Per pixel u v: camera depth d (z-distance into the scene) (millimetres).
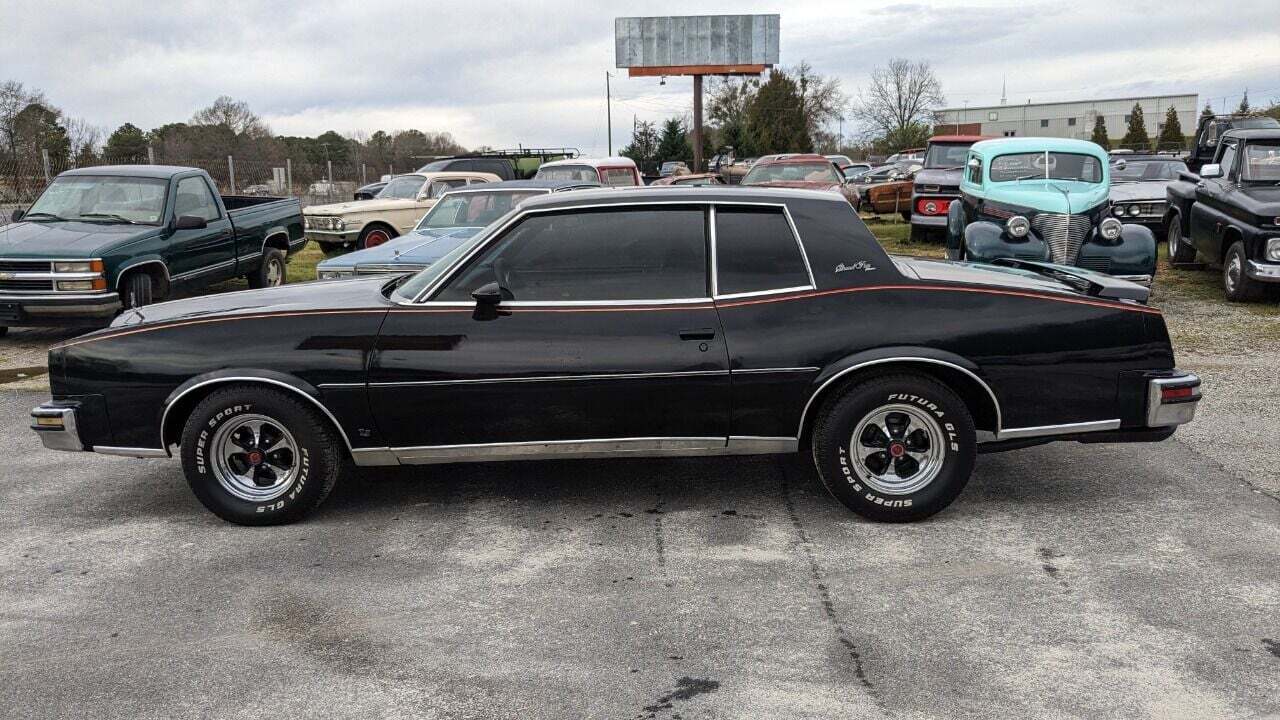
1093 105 102562
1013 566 4051
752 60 49875
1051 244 10078
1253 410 6457
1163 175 17547
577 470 5453
